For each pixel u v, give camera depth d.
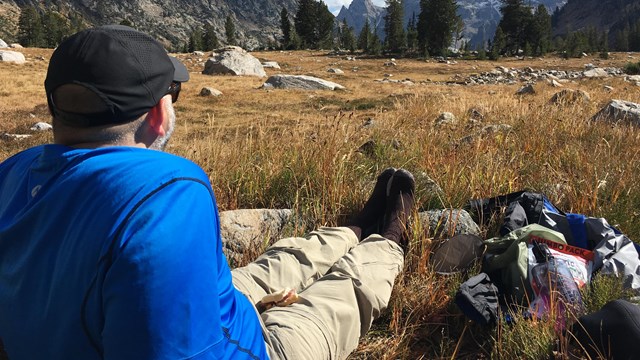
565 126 6.75
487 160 4.73
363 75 42.91
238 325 1.41
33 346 1.16
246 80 29.36
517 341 2.30
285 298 2.11
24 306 1.15
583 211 3.61
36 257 1.14
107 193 1.09
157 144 1.33
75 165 1.18
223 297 1.33
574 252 2.75
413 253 3.08
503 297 2.64
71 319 1.08
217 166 4.54
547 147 5.72
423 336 2.54
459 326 2.59
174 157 1.22
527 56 73.56
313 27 99.19
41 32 110.19
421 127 7.52
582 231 3.06
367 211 3.31
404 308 2.69
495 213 3.50
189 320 1.07
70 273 1.08
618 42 126.50
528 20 79.94
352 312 2.11
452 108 10.72
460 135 7.09
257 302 2.21
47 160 1.23
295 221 3.51
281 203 4.12
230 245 3.28
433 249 3.18
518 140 6.01
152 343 1.02
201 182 1.20
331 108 16.75
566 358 2.05
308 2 98.06
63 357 1.12
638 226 3.40
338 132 5.62
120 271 1.02
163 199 1.09
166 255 1.04
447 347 2.46
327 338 1.97
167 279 1.03
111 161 1.15
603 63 60.97
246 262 3.05
